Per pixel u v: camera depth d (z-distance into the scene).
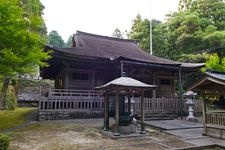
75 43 21.80
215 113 10.30
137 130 11.38
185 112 17.02
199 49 29.09
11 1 8.17
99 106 15.62
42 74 23.11
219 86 10.37
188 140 9.51
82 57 16.62
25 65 9.35
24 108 20.36
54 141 8.67
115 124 9.89
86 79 18.64
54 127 11.49
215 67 18.73
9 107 18.52
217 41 26.25
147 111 15.82
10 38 8.24
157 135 10.48
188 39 29.44
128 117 10.63
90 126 11.99
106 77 19.45
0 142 6.25
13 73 9.27
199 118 16.16
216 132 10.17
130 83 10.29
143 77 20.62
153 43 34.94
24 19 8.65
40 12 21.67
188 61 27.95
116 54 19.91
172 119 15.52
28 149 7.48
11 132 10.10
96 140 9.09
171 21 32.56
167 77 21.56
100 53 18.88
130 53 21.84
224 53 27.30
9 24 8.09
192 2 32.62
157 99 16.44
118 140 9.25
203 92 11.15
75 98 14.98
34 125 11.95
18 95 23.83
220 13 30.06
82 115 14.88
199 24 29.23
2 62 8.47
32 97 24.25
